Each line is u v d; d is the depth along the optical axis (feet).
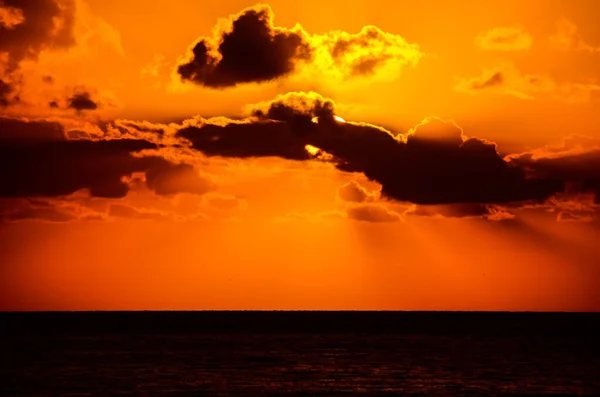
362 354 368.89
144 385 260.01
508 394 245.04
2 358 344.28
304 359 344.28
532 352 380.17
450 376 285.64
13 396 237.66
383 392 248.11
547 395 242.58
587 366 317.63
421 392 247.50
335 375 287.89
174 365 318.04
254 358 347.36
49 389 250.57
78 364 320.70
